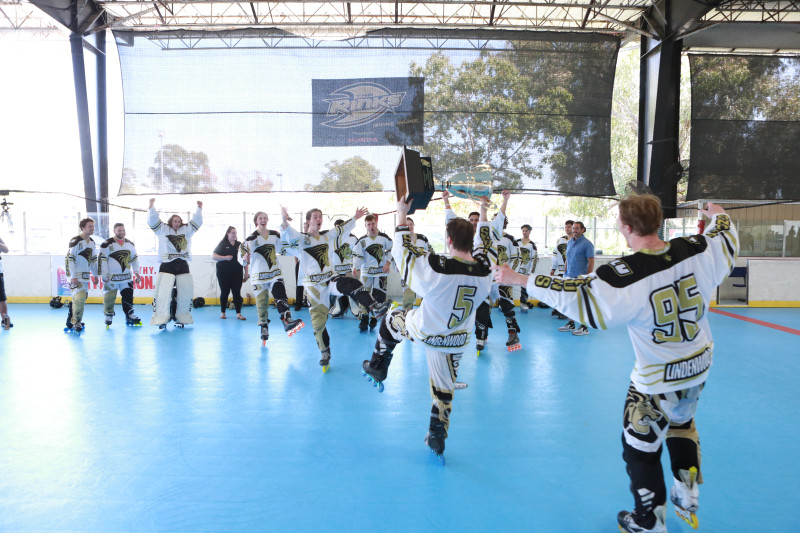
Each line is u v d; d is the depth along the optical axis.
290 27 14.03
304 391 5.29
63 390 5.34
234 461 3.70
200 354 6.91
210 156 11.65
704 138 11.60
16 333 8.41
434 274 3.28
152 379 5.73
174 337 8.08
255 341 7.76
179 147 11.65
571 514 3.02
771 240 12.20
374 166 11.73
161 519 2.95
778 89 11.50
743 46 12.96
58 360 6.59
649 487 2.56
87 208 12.12
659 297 2.42
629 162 24.27
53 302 11.18
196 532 2.82
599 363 6.46
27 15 14.38
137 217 11.87
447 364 3.56
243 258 9.25
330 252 6.05
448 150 11.73
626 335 8.30
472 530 2.85
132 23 13.83
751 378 5.84
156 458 3.75
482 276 3.42
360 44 11.64
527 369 6.17
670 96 11.70
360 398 5.07
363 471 3.55
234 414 4.64
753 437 4.16
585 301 2.45
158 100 11.60
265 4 13.77
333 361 6.52
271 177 11.68
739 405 4.93
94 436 4.15
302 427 4.33
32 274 11.76
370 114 11.69
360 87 11.64
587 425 4.39
